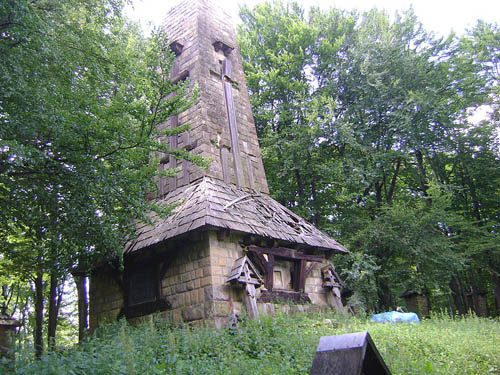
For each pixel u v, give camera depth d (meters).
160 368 7.14
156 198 14.86
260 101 21.59
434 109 20.45
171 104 10.58
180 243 12.23
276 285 13.24
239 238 12.51
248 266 11.95
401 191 25.30
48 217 10.45
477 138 23.05
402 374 7.61
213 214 11.77
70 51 11.03
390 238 18.95
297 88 21.16
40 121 8.88
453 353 9.28
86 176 9.52
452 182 24.67
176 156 10.69
